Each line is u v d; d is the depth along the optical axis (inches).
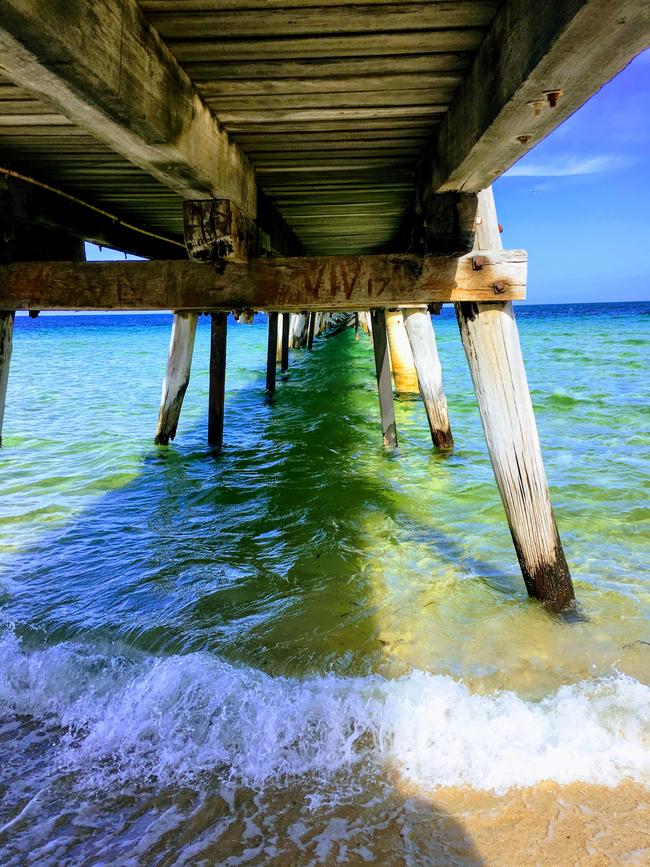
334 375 502.6
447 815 73.1
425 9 63.3
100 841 71.2
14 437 276.1
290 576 136.4
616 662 100.9
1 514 177.9
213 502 188.2
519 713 89.0
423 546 150.0
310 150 112.3
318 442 267.1
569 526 158.1
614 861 65.7
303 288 108.0
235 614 121.0
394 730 87.1
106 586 133.6
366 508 177.8
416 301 108.2
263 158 117.4
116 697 97.2
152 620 119.3
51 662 105.0
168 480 212.2
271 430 297.0
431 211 105.6
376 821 72.9
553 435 262.7
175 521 172.4
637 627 110.7
